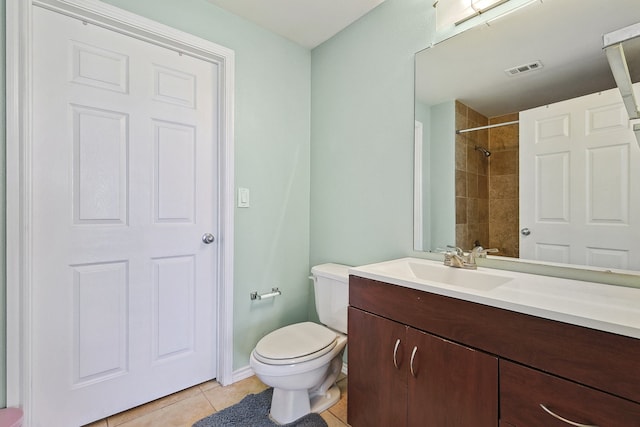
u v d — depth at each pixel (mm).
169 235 1676
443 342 1039
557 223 1205
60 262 1367
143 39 1557
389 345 1213
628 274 1056
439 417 1052
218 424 1447
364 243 1888
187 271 1746
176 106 1684
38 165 1309
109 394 1497
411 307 1138
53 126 1341
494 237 1373
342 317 1674
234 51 1821
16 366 1235
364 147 1878
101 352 1475
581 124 1150
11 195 1221
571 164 1173
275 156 2053
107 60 1470
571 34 1171
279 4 1747
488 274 1256
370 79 1838
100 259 1469
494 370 917
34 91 1291
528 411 851
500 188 1354
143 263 1594
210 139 1813
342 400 1669
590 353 752
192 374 1771
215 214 1846
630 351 698
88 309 1439
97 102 1446
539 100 1247
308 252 2260
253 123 1930
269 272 2035
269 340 1550
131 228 1553
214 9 1740
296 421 1458
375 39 1806
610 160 1089
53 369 1354
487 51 1381
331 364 1693
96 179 1453
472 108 1427
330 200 2104
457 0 1461
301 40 2121
